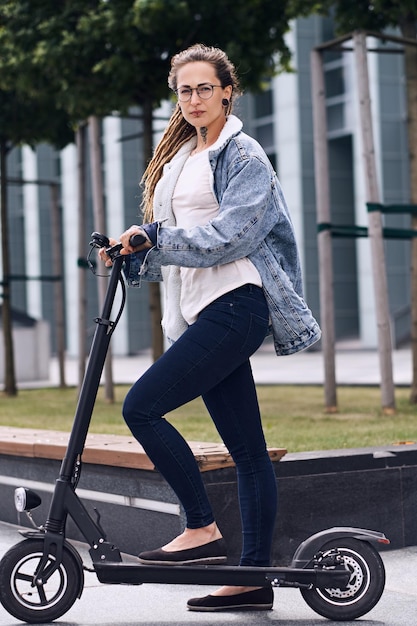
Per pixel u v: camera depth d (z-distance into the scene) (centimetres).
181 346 366
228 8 1162
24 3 1198
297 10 1166
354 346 3075
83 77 1200
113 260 368
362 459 499
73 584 378
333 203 3123
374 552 380
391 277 3062
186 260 360
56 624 382
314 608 379
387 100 2931
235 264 369
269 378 1903
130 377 2127
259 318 370
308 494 483
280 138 3169
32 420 1002
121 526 508
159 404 367
